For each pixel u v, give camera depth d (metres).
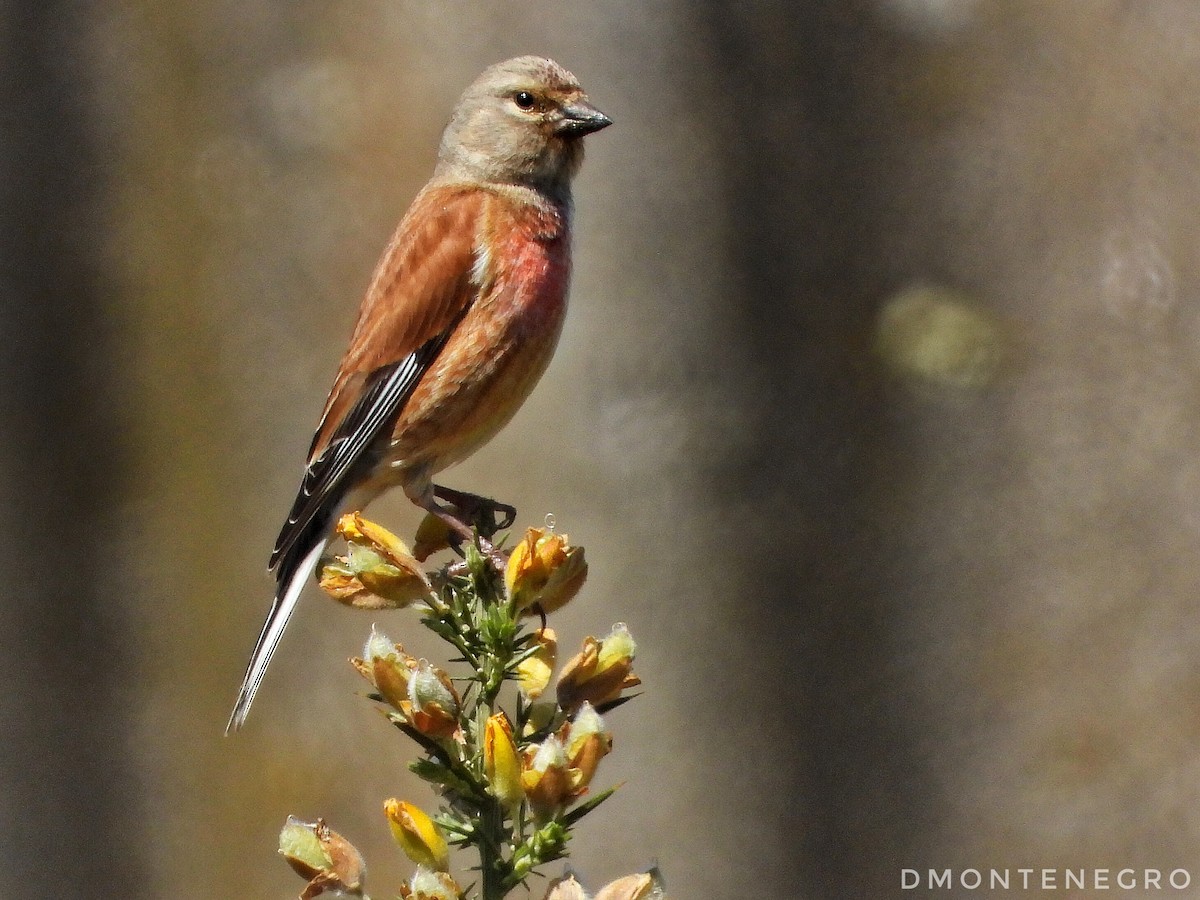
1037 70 8.58
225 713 9.12
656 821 8.80
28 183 9.21
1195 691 8.34
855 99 8.77
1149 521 8.41
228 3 9.11
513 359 7.16
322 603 9.00
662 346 8.86
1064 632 8.48
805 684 8.78
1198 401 8.38
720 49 8.85
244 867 9.07
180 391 9.20
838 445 8.77
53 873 9.44
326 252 9.05
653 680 8.84
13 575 9.25
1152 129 8.45
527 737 4.02
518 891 8.61
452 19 8.94
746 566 8.83
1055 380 8.52
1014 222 8.58
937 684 8.64
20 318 9.22
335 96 9.02
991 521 8.59
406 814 3.77
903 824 8.62
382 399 7.07
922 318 8.62
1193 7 8.44
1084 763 8.41
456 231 7.15
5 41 9.20
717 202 8.87
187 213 9.15
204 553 9.18
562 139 7.36
